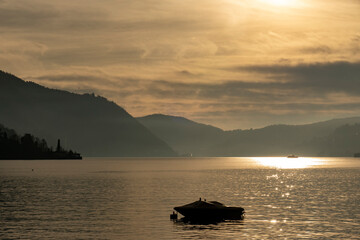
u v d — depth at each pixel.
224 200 97.69
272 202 93.31
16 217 72.38
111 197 103.56
